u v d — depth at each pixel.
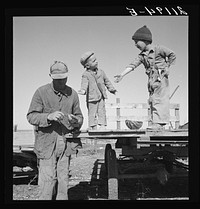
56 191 6.41
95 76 7.42
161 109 7.09
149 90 7.27
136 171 9.24
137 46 7.33
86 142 16.28
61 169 6.30
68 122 6.26
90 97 7.34
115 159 6.78
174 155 7.90
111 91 7.65
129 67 7.36
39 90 6.34
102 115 7.45
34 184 8.70
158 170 7.25
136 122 6.83
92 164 12.07
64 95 6.38
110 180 6.62
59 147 6.27
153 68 7.16
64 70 6.27
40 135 6.30
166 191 8.05
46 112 6.30
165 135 6.56
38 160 6.51
